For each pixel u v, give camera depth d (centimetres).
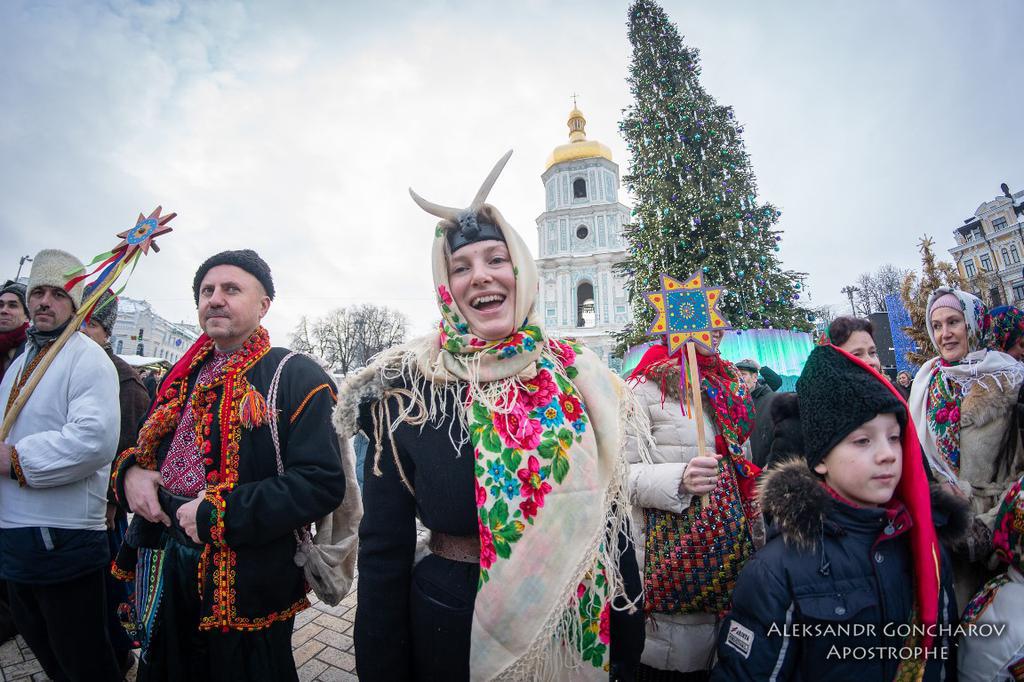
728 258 985
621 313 2780
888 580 129
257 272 194
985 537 162
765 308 979
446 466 122
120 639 261
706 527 176
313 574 180
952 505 144
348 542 197
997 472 213
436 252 134
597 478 122
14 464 186
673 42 1223
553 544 113
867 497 133
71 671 200
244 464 173
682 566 175
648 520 185
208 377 187
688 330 183
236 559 164
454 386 129
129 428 288
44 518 193
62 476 192
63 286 228
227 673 162
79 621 201
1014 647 138
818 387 141
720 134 1098
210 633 164
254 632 167
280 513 162
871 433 132
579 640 115
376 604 124
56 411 204
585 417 127
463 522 120
